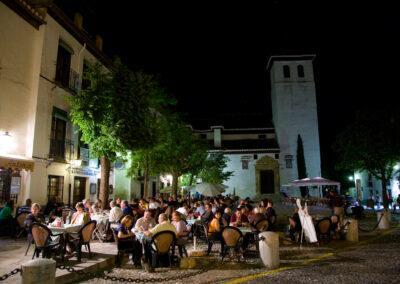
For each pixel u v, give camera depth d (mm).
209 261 9773
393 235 14484
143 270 8695
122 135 14867
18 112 14641
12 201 13516
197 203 18188
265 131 47969
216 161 37062
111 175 24875
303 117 45594
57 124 17328
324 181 21703
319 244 12289
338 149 31078
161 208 15047
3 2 13805
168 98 20203
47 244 8430
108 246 10992
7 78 14039
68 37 18484
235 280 7672
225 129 48375
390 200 32156
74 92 18703
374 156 28109
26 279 5320
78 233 8914
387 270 8344
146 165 21062
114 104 14977
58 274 7398
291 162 44375
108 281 7660
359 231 15703
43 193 15617
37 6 16078
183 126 25719
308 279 7668
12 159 12812
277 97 46344
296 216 13008
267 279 7727
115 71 16000
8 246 10570
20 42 14859
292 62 47281
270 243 8938
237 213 12672
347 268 8617
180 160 25250
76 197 19359
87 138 15008
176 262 9406
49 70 16438
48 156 16109
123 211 12906
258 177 43969
